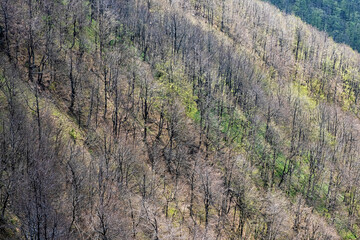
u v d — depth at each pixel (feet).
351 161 278.67
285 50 460.55
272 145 270.26
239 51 396.57
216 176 220.23
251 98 297.94
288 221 219.00
